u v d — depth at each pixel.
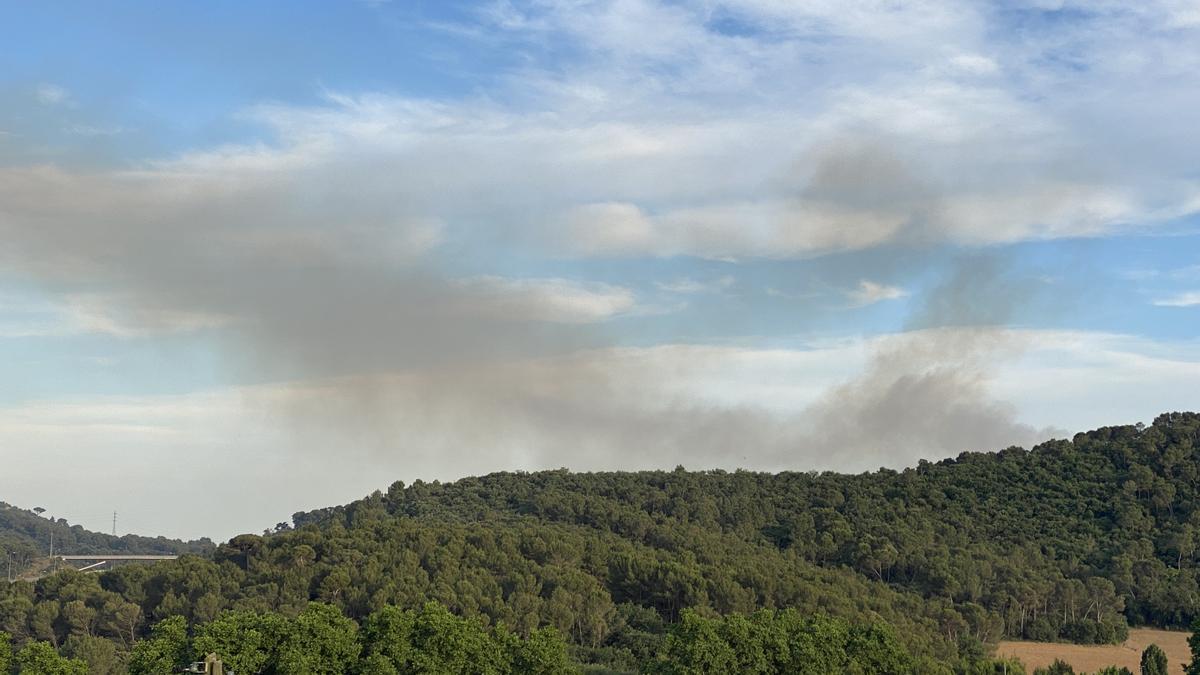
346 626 105.06
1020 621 164.75
